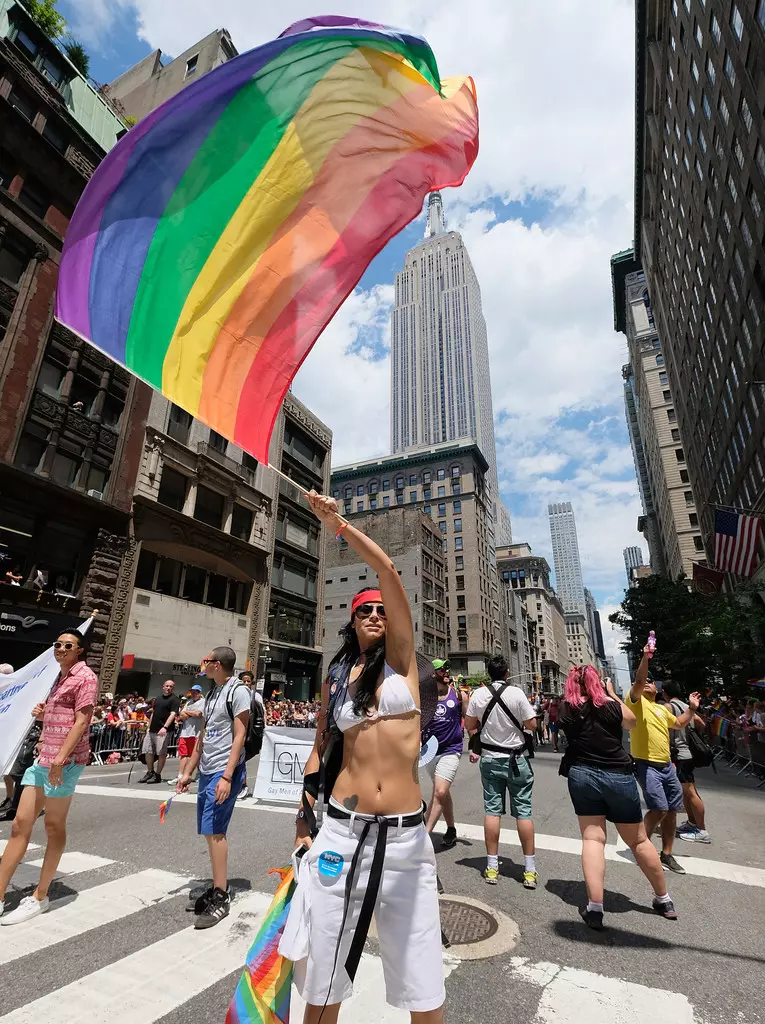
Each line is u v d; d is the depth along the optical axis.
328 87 3.37
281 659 30.92
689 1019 2.69
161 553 24.03
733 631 27.27
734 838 6.75
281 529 33.28
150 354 2.89
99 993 2.83
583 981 3.04
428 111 3.72
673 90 38.72
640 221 58.09
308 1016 1.76
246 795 8.80
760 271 28.45
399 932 1.84
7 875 3.77
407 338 197.62
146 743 10.73
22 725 4.52
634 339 86.56
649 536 121.44
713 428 43.06
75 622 19.45
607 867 5.34
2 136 19.69
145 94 36.78
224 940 3.45
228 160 3.14
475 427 176.88
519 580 139.00
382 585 2.14
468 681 66.50
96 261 2.77
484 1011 2.74
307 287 3.41
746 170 27.56
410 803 1.98
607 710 4.07
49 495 19.52
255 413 3.25
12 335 18.92
